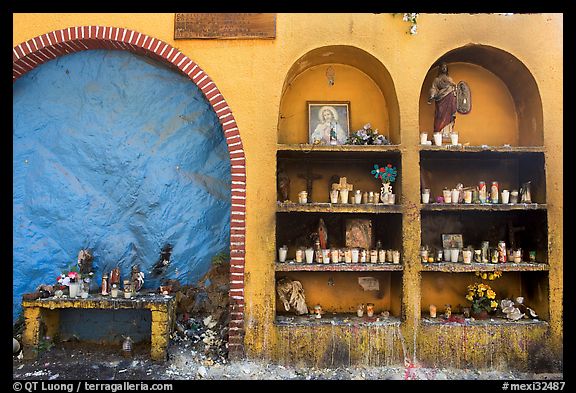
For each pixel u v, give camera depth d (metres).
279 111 5.29
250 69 5.08
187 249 5.71
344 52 5.29
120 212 5.72
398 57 5.11
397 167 5.22
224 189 5.82
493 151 5.12
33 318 5.02
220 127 5.84
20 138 5.67
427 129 5.70
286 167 5.67
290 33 5.11
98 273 5.65
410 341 4.94
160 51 5.10
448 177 5.73
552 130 5.14
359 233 5.62
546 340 4.96
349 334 4.93
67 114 5.71
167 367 4.82
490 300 5.48
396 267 5.00
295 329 4.91
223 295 5.68
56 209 5.66
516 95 5.64
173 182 5.73
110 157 5.69
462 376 4.78
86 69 5.66
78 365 4.86
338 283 5.64
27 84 5.67
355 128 5.63
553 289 5.01
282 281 5.42
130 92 5.72
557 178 5.10
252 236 4.95
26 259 5.57
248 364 4.82
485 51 5.26
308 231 5.64
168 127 5.77
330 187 5.67
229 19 5.11
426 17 5.14
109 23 5.17
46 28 5.19
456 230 5.72
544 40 5.16
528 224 5.44
